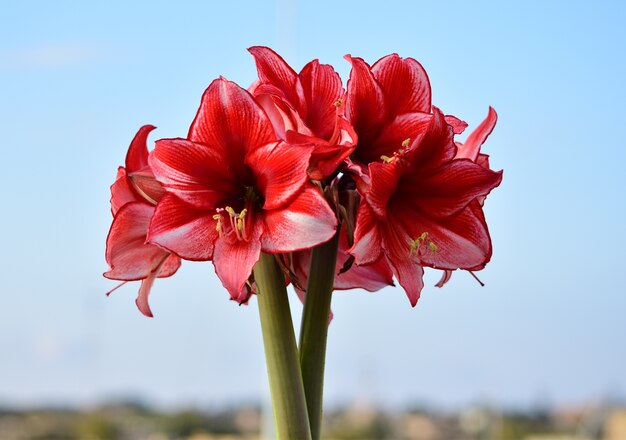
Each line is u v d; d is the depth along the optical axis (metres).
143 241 1.09
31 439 16.45
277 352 1.02
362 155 1.09
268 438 4.93
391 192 1.04
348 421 15.88
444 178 1.07
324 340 1.04
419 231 1.08
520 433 13.97
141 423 16.56
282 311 1.03
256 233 1.02
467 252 1.08
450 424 15.56
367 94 1.07
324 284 1.04
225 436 16.53
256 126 1.04
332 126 1.07
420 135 1.04
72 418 16.48
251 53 1.07
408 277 1.06
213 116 1.04
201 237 1.04
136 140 1.07
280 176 1.02
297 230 1.01
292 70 1.07
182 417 16.66
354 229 1.04
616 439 12.45
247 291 1.07
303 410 1.02
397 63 1.10
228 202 1.06
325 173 1.03
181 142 1.04
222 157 1.05
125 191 1.09
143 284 1.11
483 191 1.07
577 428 13.13
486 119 1.12
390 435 15.89
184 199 1.04
